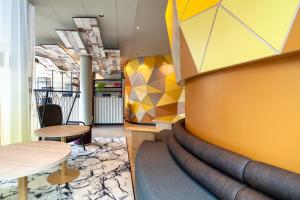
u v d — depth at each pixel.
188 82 2.39
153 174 1.71
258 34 1.10
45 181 2.77
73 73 11.85
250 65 1.27
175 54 2.43
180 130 2.33
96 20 4.39
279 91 1.10
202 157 1.56
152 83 8.59
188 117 2.42
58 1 3.70
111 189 2.56
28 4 3.67
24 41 3.49
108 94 9.93
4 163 1.65
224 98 1.52
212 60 1.51
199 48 1.69
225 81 1.51
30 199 2.31
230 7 1.28
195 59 1.78
